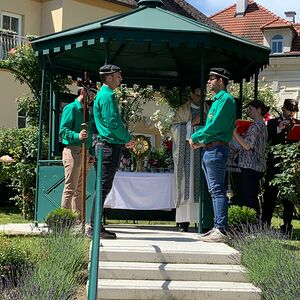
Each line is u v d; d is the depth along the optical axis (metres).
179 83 8.09
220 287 4.11
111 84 5.04
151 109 13.71
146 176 6.30
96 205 3.59
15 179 8.75
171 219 6.77
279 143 6.38
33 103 10.49
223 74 5.11
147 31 5.70
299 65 18.38
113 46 7.00
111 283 4.12
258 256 4.39
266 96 12.65
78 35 5.98
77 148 5.85
